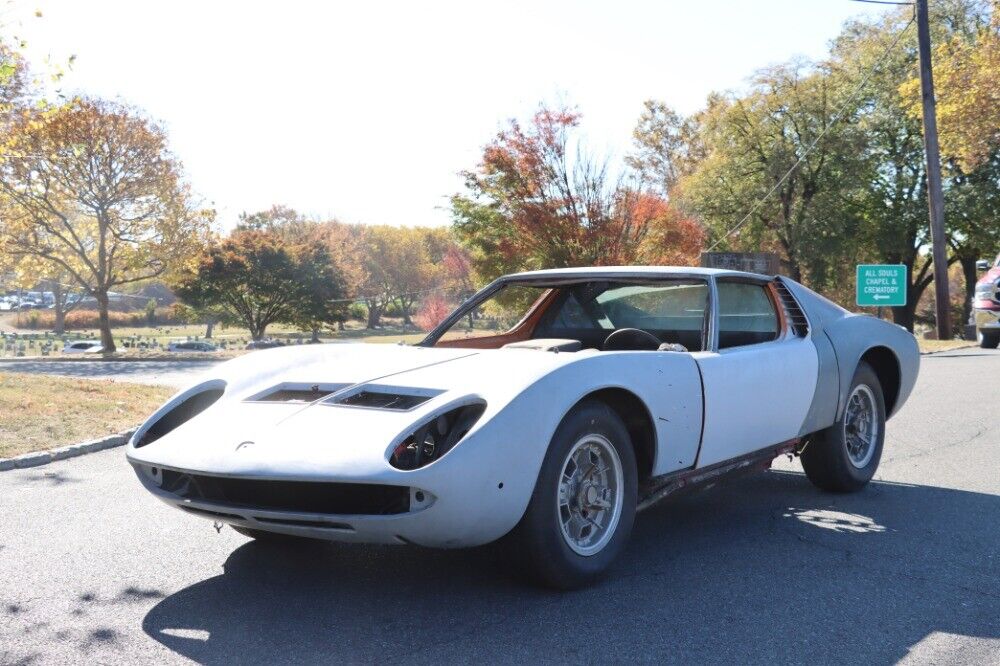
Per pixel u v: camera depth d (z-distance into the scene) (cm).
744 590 347
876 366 559
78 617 320
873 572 371
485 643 293
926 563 385
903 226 3747
